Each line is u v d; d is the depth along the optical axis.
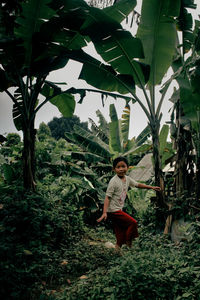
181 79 4.59
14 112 6.36
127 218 3.81
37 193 5.11
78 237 4.88
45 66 5.01
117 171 4.00
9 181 6.47
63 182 7.04
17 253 3.04
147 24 4.90
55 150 10.54
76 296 2.32
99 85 5.36
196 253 2.99
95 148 7.32
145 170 9.17
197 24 4.71
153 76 5.04
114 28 4.39
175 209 4.36
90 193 6.68
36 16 4.72
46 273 3.07
